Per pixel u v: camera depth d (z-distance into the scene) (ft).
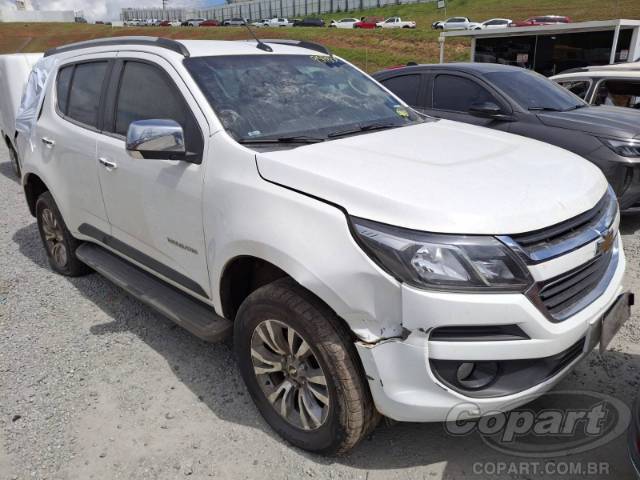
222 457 8.44
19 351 11.62
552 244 7.00
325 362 7.40
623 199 17.15
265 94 10.21
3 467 8.39
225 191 8.56
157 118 10.27
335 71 12.01
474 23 148.77
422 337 6.69
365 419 7.54
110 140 11.42
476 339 6.73
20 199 25.07
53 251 15.56
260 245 7.79
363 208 7.05
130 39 11.81
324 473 8.04
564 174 8.36
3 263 16.87
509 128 19.19
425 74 22.17
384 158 8.38
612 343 11.10
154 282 11.60
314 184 7.59
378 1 243.40
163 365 10.94
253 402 9.31
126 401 9.86
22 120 15.56
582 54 49.21
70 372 10.79
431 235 6.65
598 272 8.02
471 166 8.17
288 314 7.70
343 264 6.98
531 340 6.78
